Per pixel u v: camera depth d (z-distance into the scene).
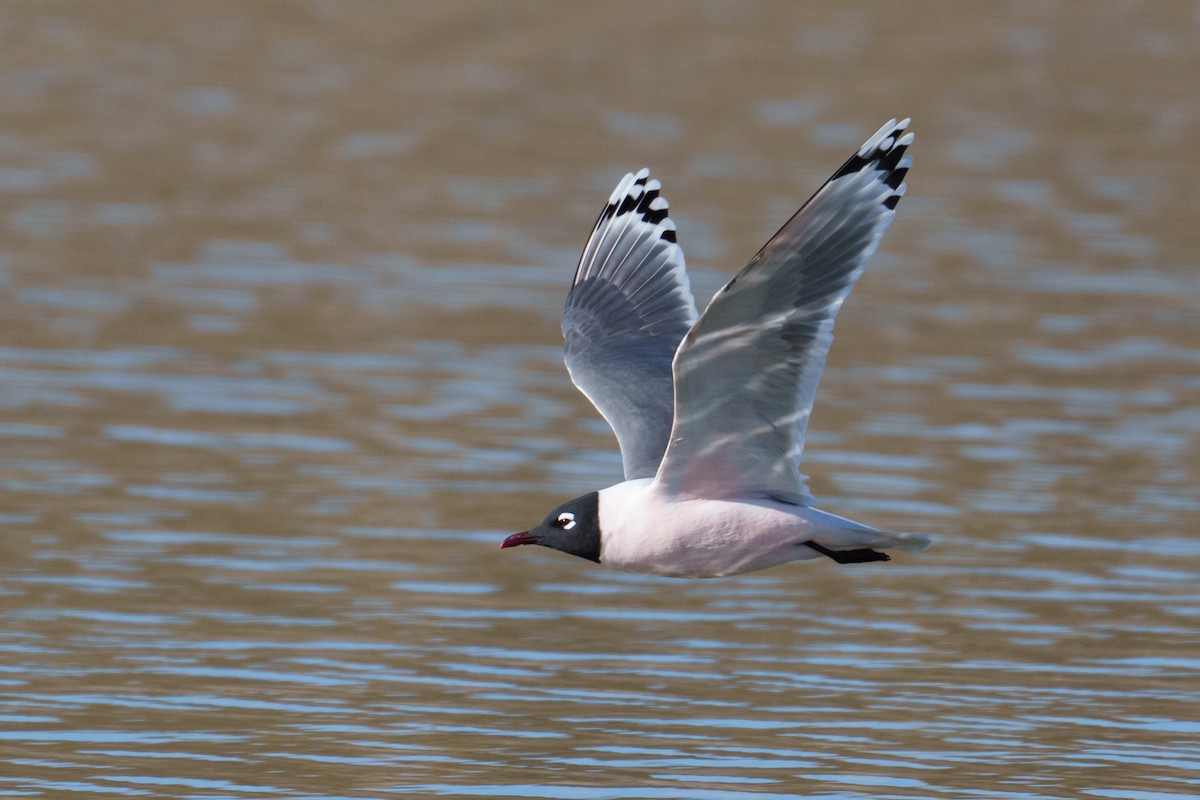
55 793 11.03
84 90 34.84
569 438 18.59
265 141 32.06
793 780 11.45
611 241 10.66
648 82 36.47
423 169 30.45
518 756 11.70
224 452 17.77
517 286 24.33
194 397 19.45
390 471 17.39
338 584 14.69
